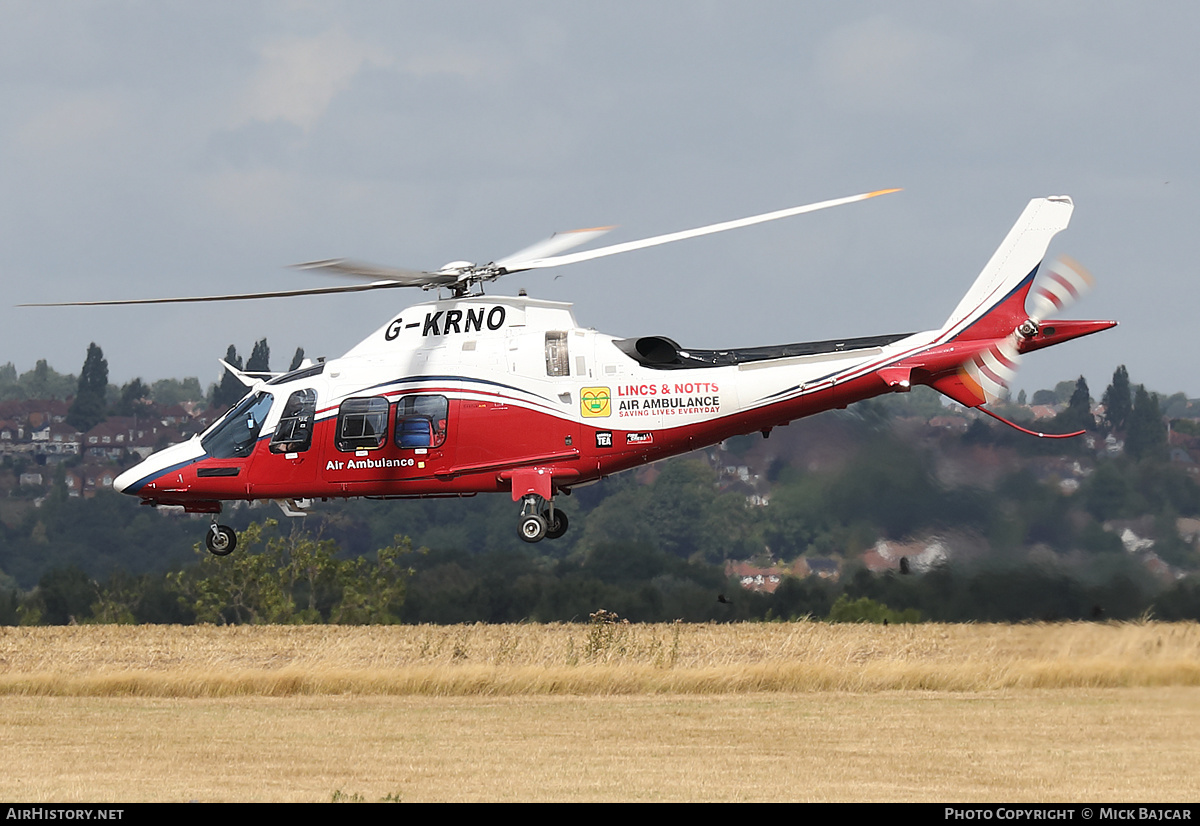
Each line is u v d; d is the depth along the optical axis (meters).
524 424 80.69
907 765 58.16
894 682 85.00
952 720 70.56
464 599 191.88
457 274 82.44
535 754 60.94
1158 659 88.88
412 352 82.81
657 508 197.50
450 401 81.25
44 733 67.56
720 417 80.69
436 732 67.50
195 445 85.69
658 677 85.38
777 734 66.31
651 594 170.00
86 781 54.75
